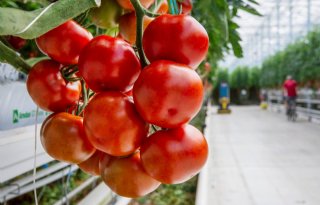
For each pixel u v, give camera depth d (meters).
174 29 0.33
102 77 0.34
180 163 0.34
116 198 1.35
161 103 0.31
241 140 5.50
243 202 2.68
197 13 0.93
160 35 0.33
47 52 0.38
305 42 9.00
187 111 0.32
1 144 0.60
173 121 0.32
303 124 7.63
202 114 6.63
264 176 3.36
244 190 2.95
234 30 0.90
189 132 0.35
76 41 0.38
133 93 0.32
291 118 8.59
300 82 9.72
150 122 0.33
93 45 0.34
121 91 0.35
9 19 0.29
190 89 0.31
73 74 0.41
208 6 0.67
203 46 0.34
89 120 0.33
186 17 0.34
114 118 0.32
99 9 0.44
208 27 0.95
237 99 18.06
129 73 0.34
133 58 0.35
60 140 0.38
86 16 0.44
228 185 3.10
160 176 0.35
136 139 0.34
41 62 0.40
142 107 0.32
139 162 0.38
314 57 8.40
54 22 0.32
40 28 0.31
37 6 1.03
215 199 2.75
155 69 0.31
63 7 0.32
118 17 0.45
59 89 0.39
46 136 0.38
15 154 0.64
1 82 0.67
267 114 11.08
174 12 0.39
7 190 0.92
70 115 0.39
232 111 12.97
